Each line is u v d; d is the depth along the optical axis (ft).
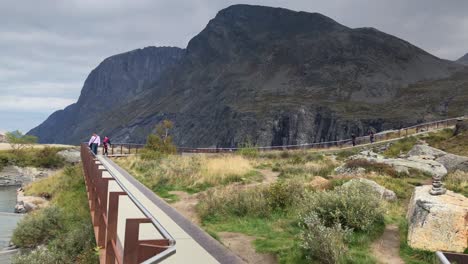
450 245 29.14
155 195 51.34
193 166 74.64
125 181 62.54
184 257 26.86
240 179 63.31
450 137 132.67
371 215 35.19
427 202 31.96
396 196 48.52
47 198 93.56
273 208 43.39
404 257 29.12
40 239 56.03
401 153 119.96
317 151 136.98
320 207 36.24
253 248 31.17
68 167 112.47
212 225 39.01
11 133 234.17
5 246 57.57
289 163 86.74
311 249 28.09
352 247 30.22
